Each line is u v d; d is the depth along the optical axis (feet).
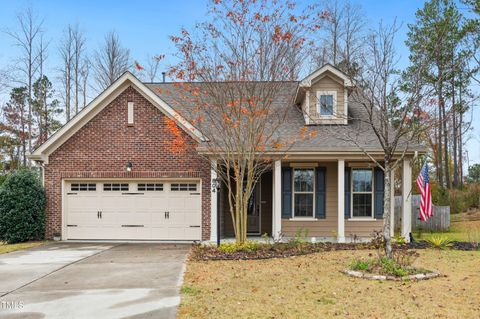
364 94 41.57
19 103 136.98
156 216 53.78
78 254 42.80
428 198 46.52
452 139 112.88
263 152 47.03
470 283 29.09
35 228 53.06
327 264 36.40
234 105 43.93
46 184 54.13
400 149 48.44
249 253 41.86
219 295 26.37
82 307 24.20
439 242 46.16
